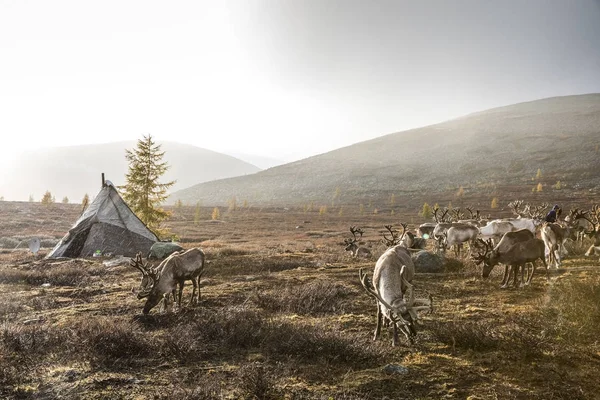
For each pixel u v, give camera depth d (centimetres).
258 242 4106
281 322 843
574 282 1008
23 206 7944
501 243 1216
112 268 1848
